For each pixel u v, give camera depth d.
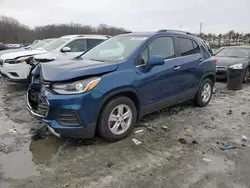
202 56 5.06
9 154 3.06
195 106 5.36
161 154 3.12
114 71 3.31
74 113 2.95
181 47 4.55
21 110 4.85
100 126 3.23
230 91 7.39
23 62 6.57
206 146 3.38
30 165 2.81
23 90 6.69
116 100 3.30
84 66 3.21
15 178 2.56
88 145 3.32
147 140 3.52
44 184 2.47
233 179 2.60
